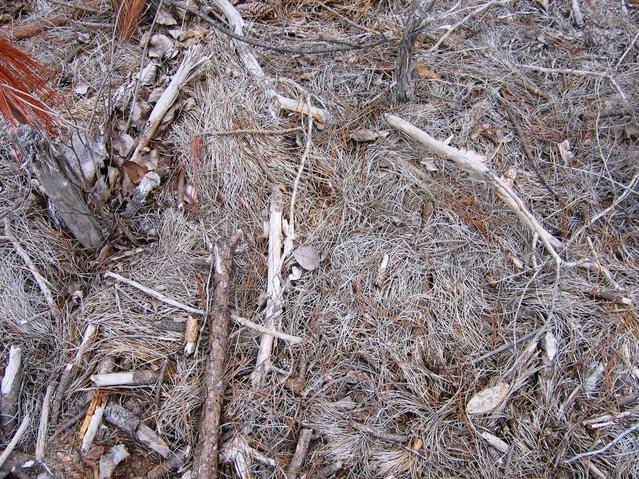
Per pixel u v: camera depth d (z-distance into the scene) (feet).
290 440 3.82
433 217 4.42
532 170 4.69
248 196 4.43
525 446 3.81
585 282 4.25
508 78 5.01
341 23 5.29
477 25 5.30
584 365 4.01
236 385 3.90
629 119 4.89
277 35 5.16
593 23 5.44
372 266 4.25
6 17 5.24
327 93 4.84
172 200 4.43
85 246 4.24
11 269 4.09
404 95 4.72
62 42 5.06
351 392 3.95
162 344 3.97
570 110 4.93
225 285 4.05
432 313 4.13
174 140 4.60
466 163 4.35
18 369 3.82
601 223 4.52
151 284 4.13
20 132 3.58
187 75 4.76
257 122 4.66
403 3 5.36
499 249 4.34
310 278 4.22
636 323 4.12
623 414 3.86
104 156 4.33
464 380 3.97
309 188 4.52
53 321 4.02
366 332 4.07
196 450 3.65
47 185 3.75
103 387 3.81
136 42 5.06
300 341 4.00
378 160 4.60
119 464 3.71
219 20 5.23
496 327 4.11
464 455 3.80
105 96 4.66
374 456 3.78
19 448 3.69
